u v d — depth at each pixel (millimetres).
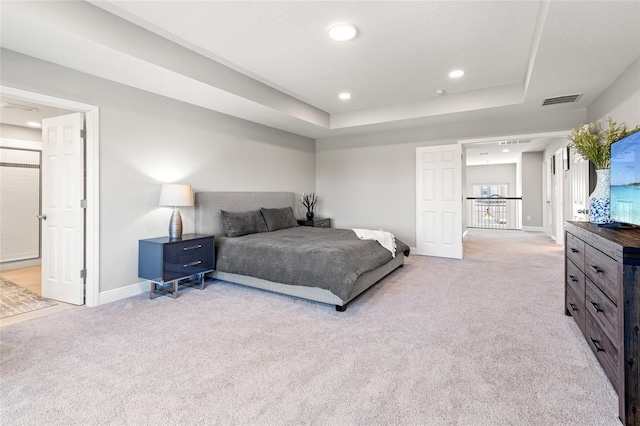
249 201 4863
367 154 6086
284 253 3322
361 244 3570
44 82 2748
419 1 2369
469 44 3041
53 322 2709
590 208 2619
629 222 2098
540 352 2137
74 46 2500
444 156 5328
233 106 4164
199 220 4117
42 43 2453
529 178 9164
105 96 3191
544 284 3742
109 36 2521
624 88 3094
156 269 3260
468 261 5055
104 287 3213
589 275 2109
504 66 3568
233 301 3252
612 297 1688
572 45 2592
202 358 2111
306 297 3186
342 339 2379
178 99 3875
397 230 5816
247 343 2324
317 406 1621
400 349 2213
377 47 3105
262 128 5301
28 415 1562
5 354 2166
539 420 1501
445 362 2033
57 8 2230
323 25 2703
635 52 2709
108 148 3225
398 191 5785
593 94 3795
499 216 10406
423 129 5516
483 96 4344
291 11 2500
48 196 3336
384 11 2498
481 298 3256
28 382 1839
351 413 1565
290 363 2043
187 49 3139
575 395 1683
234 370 1964
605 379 1817
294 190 6086
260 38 2926
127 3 2395
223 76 3535
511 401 1641
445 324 2621
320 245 3387
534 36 2824
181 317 2828
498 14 2527
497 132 4891
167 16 2578
